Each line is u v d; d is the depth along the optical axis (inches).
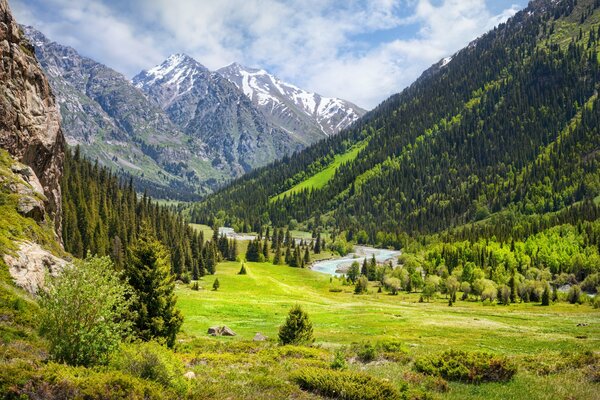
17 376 540.4
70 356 655.1
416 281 5664.4
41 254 1433.3
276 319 2967.5
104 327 679.7
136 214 6363.2
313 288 5753.0
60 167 2947.8
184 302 3395.7
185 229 7391.7
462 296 5260.8
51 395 524.7
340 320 3112.7
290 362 1069.1
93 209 4958.2
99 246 4355.3
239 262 7691.9
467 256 6752.0
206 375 834.2
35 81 2694.4
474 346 1943.9
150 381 621.0
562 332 2544.3
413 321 3070.9
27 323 949.8
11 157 2154.3
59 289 671.1
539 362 1033.5
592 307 4301.2
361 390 725.3
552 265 6225.4
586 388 770.2
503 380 858.8
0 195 1734.7
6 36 2431.1
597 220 7391.7
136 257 1159.6
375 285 6284.5
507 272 5920.3
